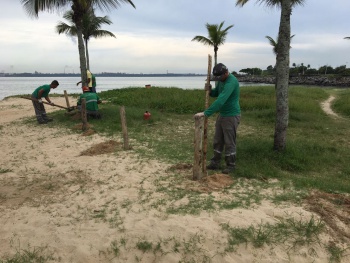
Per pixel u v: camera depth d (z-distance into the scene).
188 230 3.63
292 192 4.68
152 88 20.94
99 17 22.83
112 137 8.52
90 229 3.78
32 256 3.32
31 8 11.21
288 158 6.24
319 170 5.97
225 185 4.96
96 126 9.80
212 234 3.56
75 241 3.54
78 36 11.33
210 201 4.39
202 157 5.36
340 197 4.46
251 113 12.40
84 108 9.25
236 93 5.13
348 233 3.63
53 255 3.35
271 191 4.75
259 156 6.34
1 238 3.67
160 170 5.79
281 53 6.22
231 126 5.25
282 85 6.35
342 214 4.02
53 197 4.76
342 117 12.84
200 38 22.36
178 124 10.53
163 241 3.47
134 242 3.48
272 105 14.20
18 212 4.29
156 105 13.99
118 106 13.66
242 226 3.70
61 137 8.69
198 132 4.94
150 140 8.19
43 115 10.91
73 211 4.27
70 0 10.95
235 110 5.21
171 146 7.58
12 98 21.11
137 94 17.34
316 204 4.25
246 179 5.25
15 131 9.92
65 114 11.66
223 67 4.95
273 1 10.53
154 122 10.64
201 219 3.88
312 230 3.60
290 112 12.52
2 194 4.92
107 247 3.41
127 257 3.30
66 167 6.09
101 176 5.55
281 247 3.39
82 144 7.85
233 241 3.44
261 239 3.46
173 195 4.62
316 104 15.97
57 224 3.94
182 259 3.25
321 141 8.23
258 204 4.29
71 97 20.97
